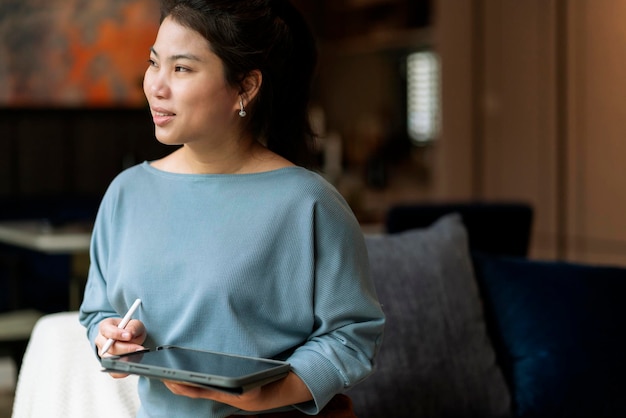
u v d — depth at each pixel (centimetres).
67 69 605
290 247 138
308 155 154
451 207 330
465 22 550
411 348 241
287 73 145
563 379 249
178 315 139
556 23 490
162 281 139
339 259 141
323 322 141
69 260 532
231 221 138
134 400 203
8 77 591
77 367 208
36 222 483
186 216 141
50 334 222
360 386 235
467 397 243
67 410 198
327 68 714
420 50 647
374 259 249
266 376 124
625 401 247
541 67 500
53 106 595
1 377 461
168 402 141
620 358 251
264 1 138
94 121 601
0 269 516
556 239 494
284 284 139
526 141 512
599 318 255
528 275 265
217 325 137
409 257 252
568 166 487
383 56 677
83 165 598
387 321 241
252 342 138
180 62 133
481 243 331
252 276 136
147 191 145
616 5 455
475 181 548
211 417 139
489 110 537
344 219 142
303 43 148
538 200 505
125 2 618
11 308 497
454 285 252
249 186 141
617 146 458
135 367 122
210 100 134
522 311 260
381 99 680
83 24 609
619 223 459
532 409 249
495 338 262
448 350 244
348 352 142
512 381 255
